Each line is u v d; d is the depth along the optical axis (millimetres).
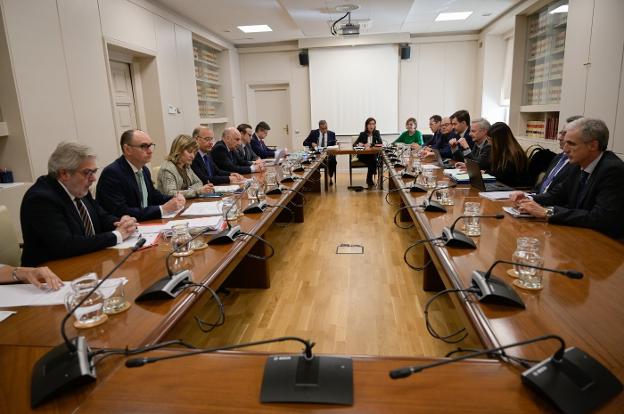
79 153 1792
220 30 7492
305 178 3936
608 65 3926
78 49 4062
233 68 8750
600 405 752
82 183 1836
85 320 1144
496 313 1122
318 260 3512
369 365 897
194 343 2275
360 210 5316
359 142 7316
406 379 848
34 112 3525
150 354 983
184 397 817
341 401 781
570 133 2191
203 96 7770
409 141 7246
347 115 8797
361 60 8547
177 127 6293
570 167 2582
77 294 1235
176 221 2248
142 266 1575
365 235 4195
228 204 2396
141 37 5227
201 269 1521
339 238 4117
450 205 2469
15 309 1241
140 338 1059
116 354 982
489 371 871
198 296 1313
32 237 1761
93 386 863
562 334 1008
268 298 2811
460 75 8508
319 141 7430
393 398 792
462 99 8602
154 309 1213
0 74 3307
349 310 2611
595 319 1078
